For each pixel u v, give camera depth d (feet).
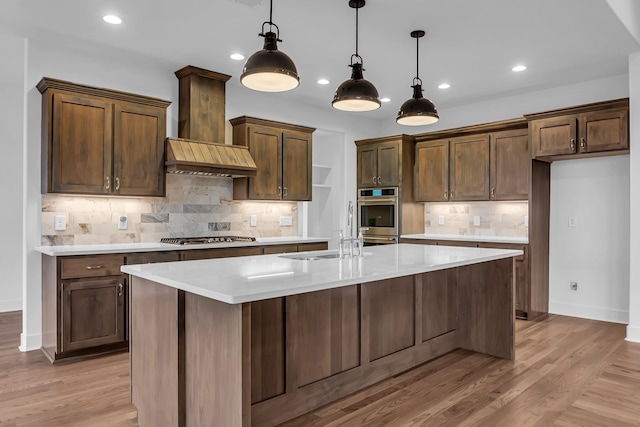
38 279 12.16
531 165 15.49
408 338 10.52
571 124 14.51
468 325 12.01
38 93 12.20
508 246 16.06
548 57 13.28
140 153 13.06
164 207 14.66
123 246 12.51
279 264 8.42
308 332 8.23
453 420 7.97
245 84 8.45
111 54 13.16
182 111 14.67
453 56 13.23
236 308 5.73
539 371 10.42
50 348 11.23
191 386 6.65
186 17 10.69
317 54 13.15
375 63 13.91
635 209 12.77
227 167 14.33
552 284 16.61
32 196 12.11
